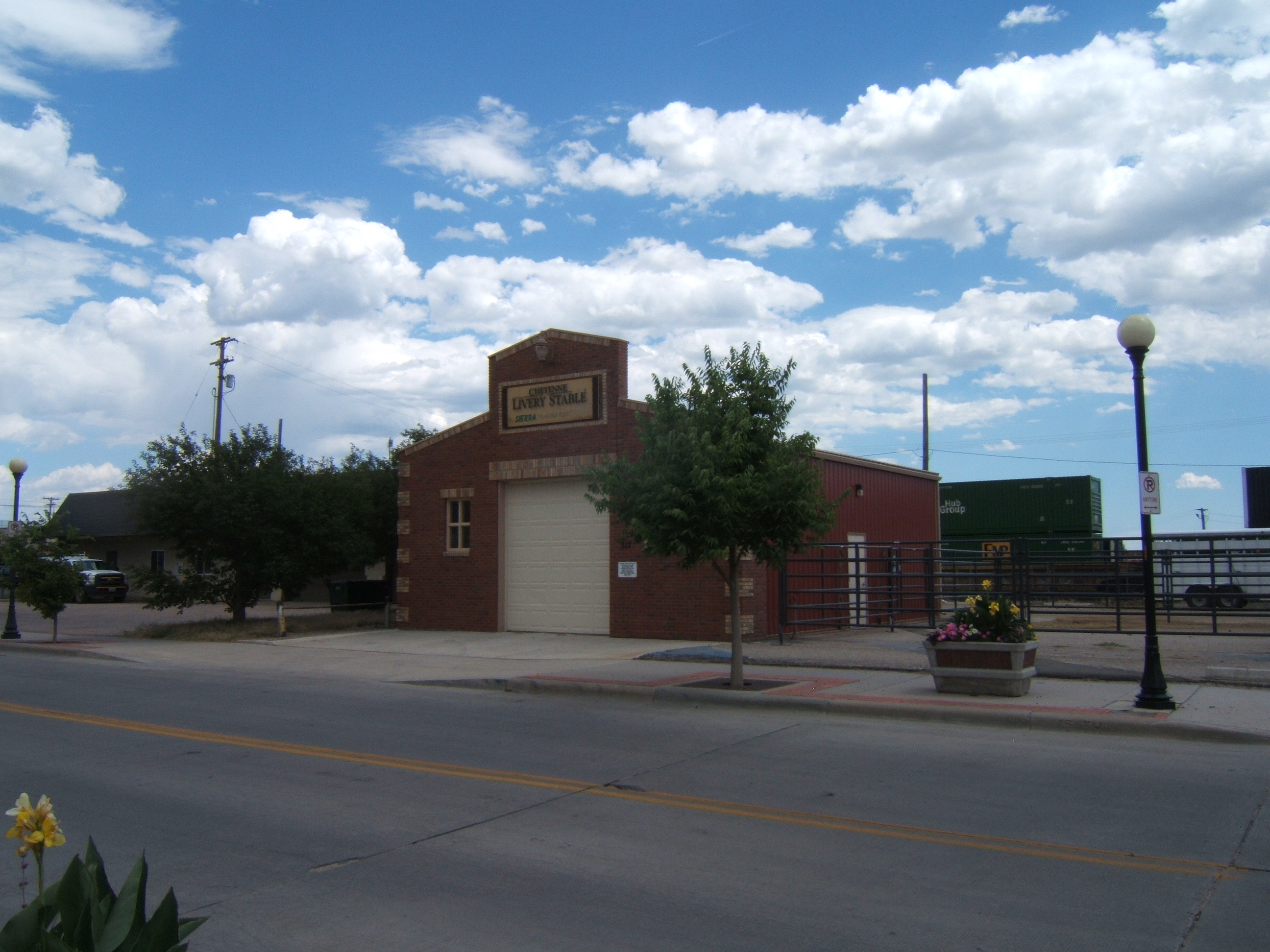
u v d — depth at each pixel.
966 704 11.71
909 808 7.73
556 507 22.08
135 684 15.80
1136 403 11.70
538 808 7.87
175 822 7.52
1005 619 12.52
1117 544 21.41
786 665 15.88
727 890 5.91
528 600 22.31
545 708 13.00
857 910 5.56
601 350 21.44
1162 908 5.54
